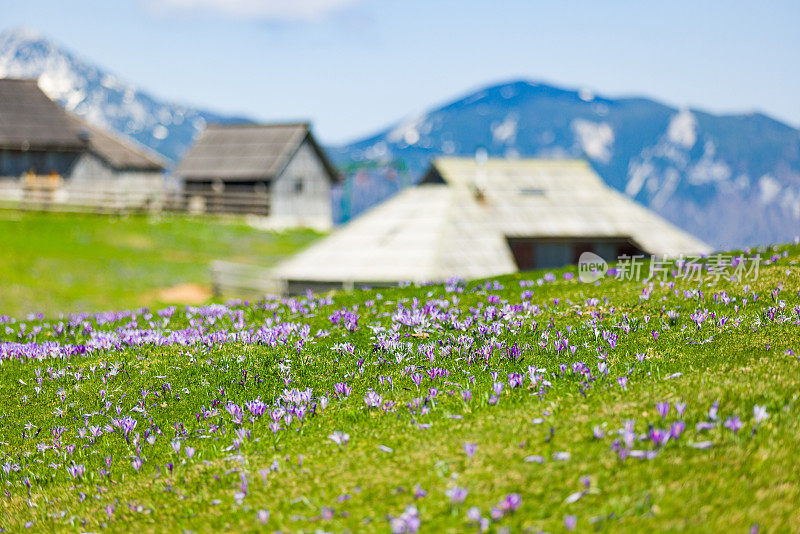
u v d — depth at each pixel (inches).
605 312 558.3
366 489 302.5
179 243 2640.3
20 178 3506.4
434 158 2191.2
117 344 596.1
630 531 245.1
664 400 346.9
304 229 3395.7
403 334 546.0
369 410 401.4
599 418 334.6
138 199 3147.1
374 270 1806.1
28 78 3865.7
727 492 265.6
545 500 270.7
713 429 305.7
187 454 376.8
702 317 500.1
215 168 3978.8
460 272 1779.0
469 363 463.8
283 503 307.3
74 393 500.7
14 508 374.0
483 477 293.9
